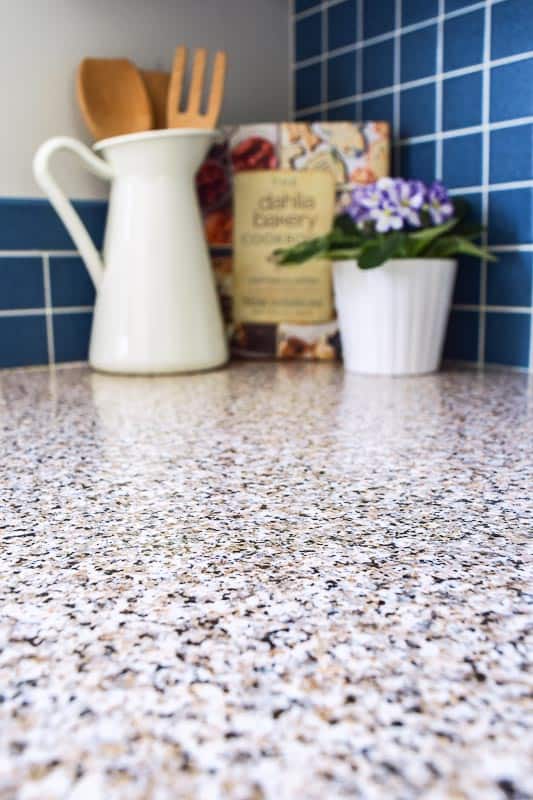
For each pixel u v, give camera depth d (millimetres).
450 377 825
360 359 842
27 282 884
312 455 511
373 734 215
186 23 974
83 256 845
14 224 867
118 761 206
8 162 856
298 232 913
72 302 922
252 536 365
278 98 1080
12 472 478
